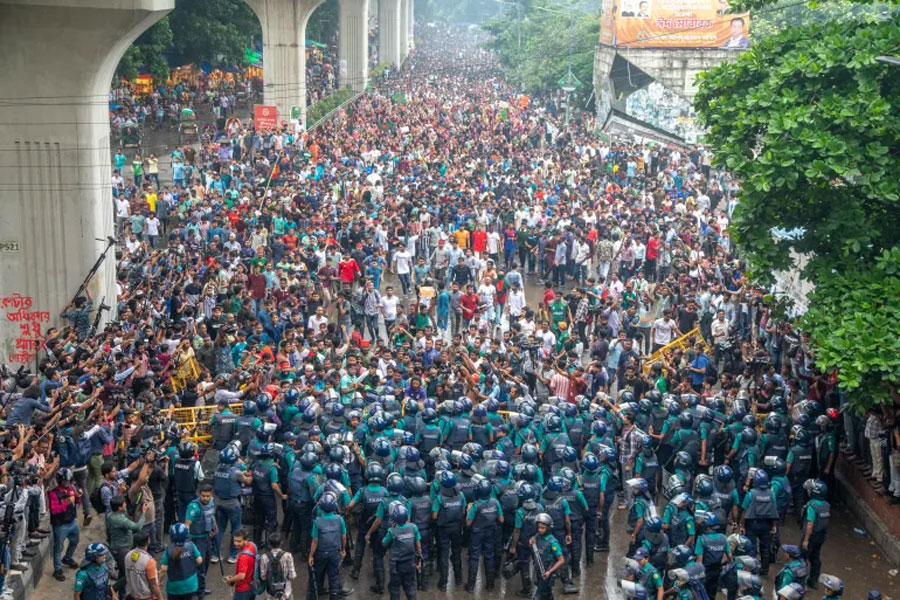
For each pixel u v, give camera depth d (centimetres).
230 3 5769
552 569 1492
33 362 2569
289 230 3186
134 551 1352
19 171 2505
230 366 2223
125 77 4838
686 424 1845
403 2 11619
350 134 5066
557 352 2417
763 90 1875
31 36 2442
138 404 1881
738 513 1634
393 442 1741
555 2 9544
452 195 3516
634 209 3491
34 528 1583
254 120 4575
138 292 2520
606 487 1706
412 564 1491
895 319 1684
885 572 1730
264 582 1395
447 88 8044
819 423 1888
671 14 5416
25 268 2550
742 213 1919
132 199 3447
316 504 1566
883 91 1845
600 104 6019
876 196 1755
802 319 1823
